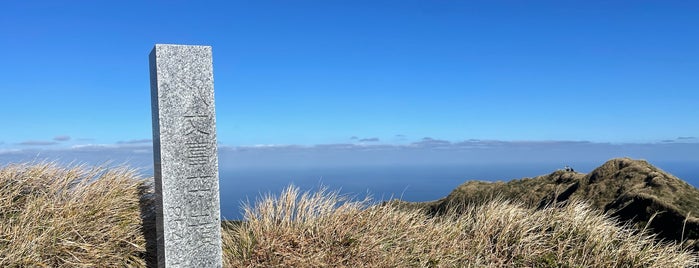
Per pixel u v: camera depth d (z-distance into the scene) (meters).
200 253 6.01
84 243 5.71
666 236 8.20
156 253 6.36
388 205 7.75
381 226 7.21
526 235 7.52
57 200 6.23
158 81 5.89
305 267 6.26
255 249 6.49
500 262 7.06
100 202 6.25
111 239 5.94
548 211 8.21
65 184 6.59
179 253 5.93
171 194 5.91
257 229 6.75
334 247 6.66
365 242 6.78
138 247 6.09
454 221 8.18
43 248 5.45
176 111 5.96
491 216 7.88
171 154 5.91
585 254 7.21
